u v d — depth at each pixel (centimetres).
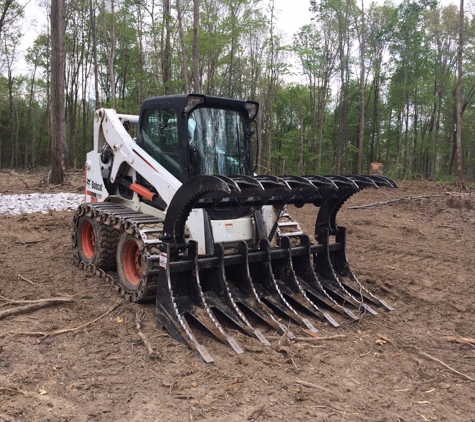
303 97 3444
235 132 572
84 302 526
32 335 432
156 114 570
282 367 391
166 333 443
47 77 3788
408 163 3541
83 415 309
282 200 507
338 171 3234
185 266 458
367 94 3722
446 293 637
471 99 3669
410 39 3059
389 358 427
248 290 497
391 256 846
